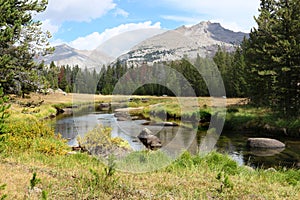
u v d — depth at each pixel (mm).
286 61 26516
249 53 33906
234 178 8117
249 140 17672
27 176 6453
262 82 29531
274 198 6445
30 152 9750
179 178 7484
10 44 16125
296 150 16672
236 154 15695
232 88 39125
